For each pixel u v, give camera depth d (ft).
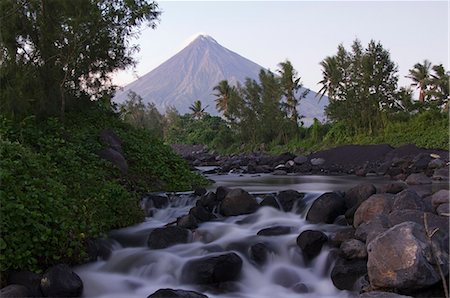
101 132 51.39
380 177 73.92
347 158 97.04
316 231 28.58
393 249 21.61
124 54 60.18
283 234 31.07
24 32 49.67
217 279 25.54
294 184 61.52
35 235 24.70
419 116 140.87
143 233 32.45
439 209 29.09
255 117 185.68
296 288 25.43
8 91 44.21
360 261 25.54
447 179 60.08
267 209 37.29
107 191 35.45
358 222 30.09
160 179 50.03
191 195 43.32
